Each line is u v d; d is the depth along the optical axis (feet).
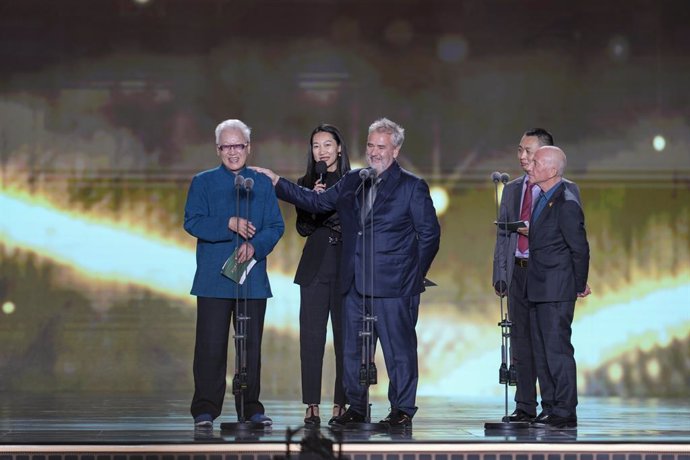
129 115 75.31
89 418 51.13
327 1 75.15
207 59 75.25
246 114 75.31
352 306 42.29
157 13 75.10
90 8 75.05
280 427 44.29
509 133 75.56
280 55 75.20
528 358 45.14
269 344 74.90
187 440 36.50
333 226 44.37
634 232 75.61
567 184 44.01
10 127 75.25
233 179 42.47
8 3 74.79
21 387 74.33
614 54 75.41
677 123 75.46
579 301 75.61
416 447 35.94
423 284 42.93
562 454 35.99
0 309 74.84
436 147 75.51
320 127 45.01
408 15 75.31
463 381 75.51
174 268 75.46
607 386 75.25
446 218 75.66
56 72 75.25
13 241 75.20
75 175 75.46
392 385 42.45
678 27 75.25
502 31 75.46
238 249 41.29
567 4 75.31
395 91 75.31
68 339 74.79
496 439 36.63
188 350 75.05
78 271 75.15
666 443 36.27
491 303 75.61
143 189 75.51
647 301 75.46
